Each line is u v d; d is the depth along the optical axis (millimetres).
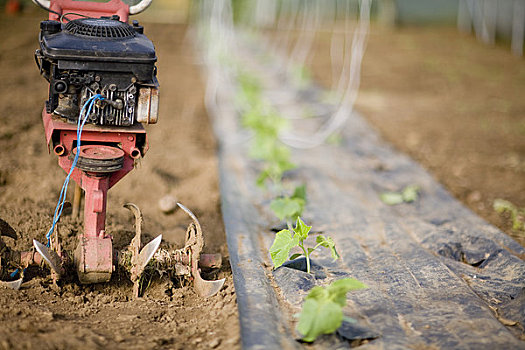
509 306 4090
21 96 7305
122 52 3895
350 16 19812
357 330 3871
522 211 5203
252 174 5512
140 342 3803
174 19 17438
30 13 14641
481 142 7199
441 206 5199
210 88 9266
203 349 3807
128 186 5109
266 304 4004
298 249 4531
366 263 4426
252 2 18766
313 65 12711
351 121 7887
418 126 7871
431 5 19938
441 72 12289
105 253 3996
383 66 12805
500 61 13891
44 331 3783
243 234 4613
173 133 6523
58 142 4027
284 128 6773
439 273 4285
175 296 4098
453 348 3801
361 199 5277
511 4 16375
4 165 5129
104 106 3947
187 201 5051
